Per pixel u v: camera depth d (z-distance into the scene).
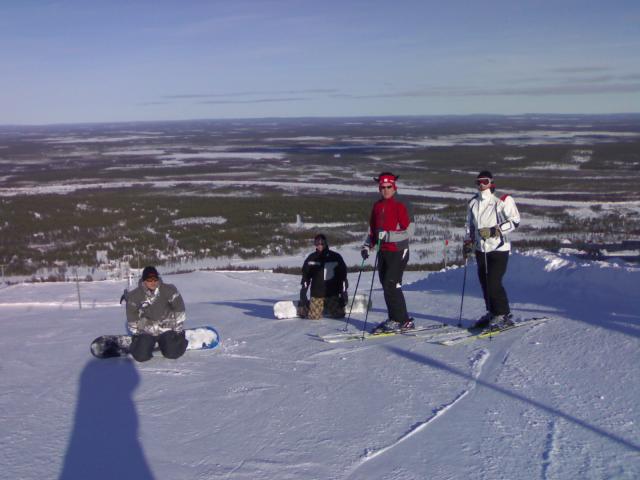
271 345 6.10
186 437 3.76
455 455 3.27
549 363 4.72
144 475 3.25
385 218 6.03
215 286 20.59
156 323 5.74
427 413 3.90
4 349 6.80
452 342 5.54
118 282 21.92
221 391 4.63
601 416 3.63
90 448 3.64
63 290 19.42
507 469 3.07
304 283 7.60
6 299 17.20
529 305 7.13
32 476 3.27
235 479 3.15
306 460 3.33
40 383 5.11
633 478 2.87
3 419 4.20
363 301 7.65
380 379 4.66
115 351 5.83
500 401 4.01
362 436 3.61
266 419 3.99
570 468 3.03
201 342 6.02
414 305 8.06
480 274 5.97
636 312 6.15
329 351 5.65
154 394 4.65
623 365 4.49
